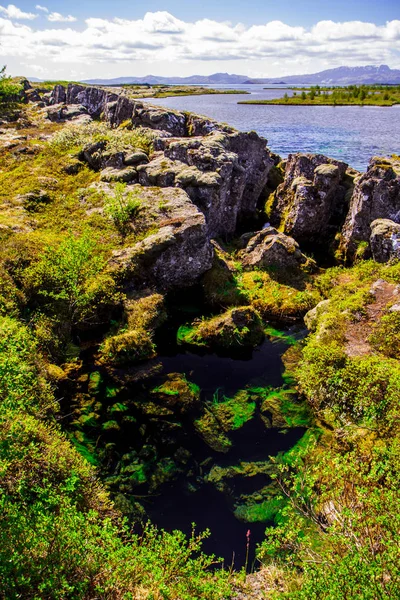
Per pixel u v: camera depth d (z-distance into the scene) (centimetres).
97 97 5562
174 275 2411
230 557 1233
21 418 1281
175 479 1473
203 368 1975
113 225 2642
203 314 2308
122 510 1354
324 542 1091
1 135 4416
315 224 3172
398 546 784
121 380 1830
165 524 1326
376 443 1352
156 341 2084
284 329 2248
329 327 1938
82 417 1650
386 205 2739
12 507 901
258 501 1389
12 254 2156
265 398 1788
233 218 3216
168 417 1691
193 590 983
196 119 4144
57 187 3178
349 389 1575
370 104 15388
